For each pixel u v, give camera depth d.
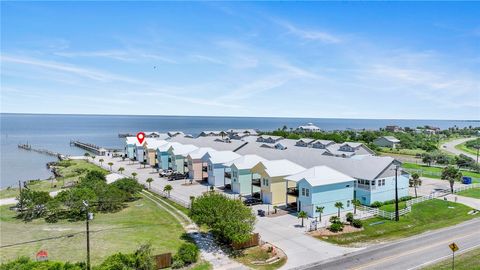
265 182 56.50
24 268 27.91
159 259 31.83
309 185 48.28
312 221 45.28
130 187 58.72
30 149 157.50
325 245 37.75
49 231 42.72
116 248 36.56
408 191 61.41
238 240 34.84
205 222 36.97
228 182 72.25
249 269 31.83
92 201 49.81
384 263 32.59
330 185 49.75
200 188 69.31
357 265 32.28
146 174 85.81
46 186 73.75
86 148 158.12
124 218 48.59
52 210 48.34
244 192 63.94
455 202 56.06
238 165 64.25
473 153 135.62
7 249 36.38
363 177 55.12
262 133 164.25
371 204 54.16
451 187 63.91
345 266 32.12
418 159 111.44
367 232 41.88
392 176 57.38
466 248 36.16
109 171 88.62
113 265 28.64
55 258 33.81
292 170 57.62
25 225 45.53
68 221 47.22
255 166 58.72
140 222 46.50
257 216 48.75
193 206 39.34
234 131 165.88
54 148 164.50
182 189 68.44
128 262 29.67
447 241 38.38
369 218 47.66
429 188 67.75
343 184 51.22
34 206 49.62
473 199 58.47
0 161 121.94
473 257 33.31
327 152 73.12
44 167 108.81
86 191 50.38
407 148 147.12
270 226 44.38
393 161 57.72
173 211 52.09
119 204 55.38
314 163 66.81
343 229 42.91
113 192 53.50
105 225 45.25
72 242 38.56
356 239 39.56
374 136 165.25
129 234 41.28
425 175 82.44
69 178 82.31
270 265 32.69
